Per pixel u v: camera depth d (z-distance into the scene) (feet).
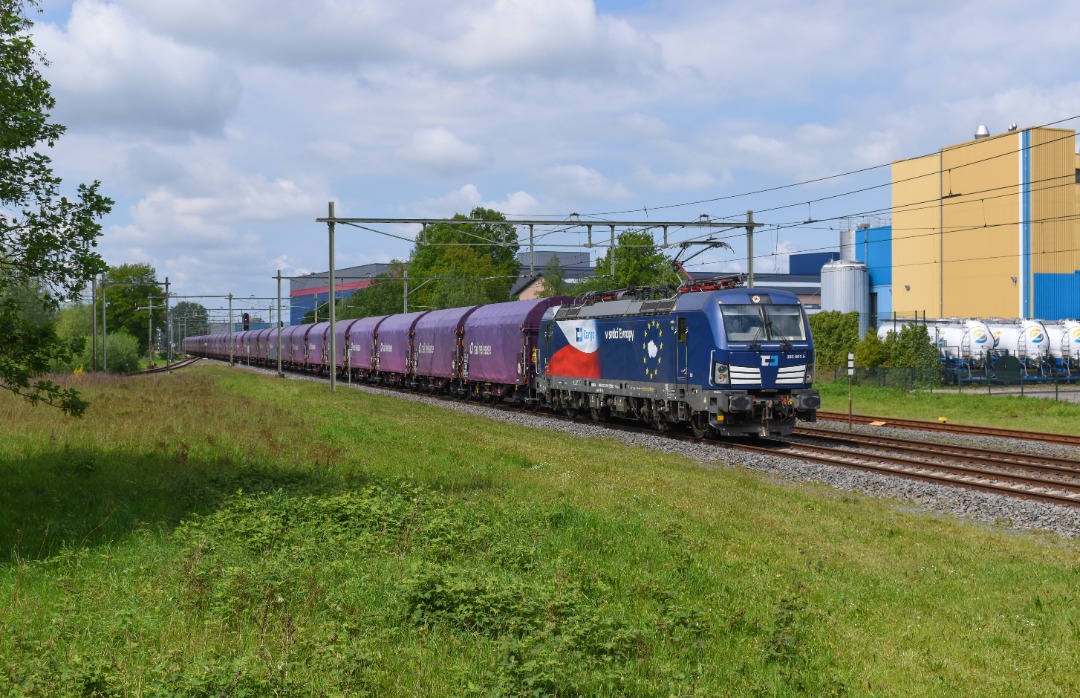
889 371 163.84
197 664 23.03
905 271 244.63
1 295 41.86
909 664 27.43
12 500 42.01
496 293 266.57
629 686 23.94
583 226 114.21
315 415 96.68
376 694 22.82
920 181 238.07
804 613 31.17
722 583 34.78
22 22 42.47
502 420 109.40
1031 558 42.14
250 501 44.32
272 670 22.81
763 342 82.38
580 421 108.06
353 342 198.49
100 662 22.80
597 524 43.06
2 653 24.07
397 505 43.68
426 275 277.44
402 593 29.89
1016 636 30.53
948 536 46.37
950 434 94.02
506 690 22.71
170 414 79.61
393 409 112.16
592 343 104.53
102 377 152.46
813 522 47.83
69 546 35.76
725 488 57.11
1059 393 163.53
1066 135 214.07
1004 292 217.56
